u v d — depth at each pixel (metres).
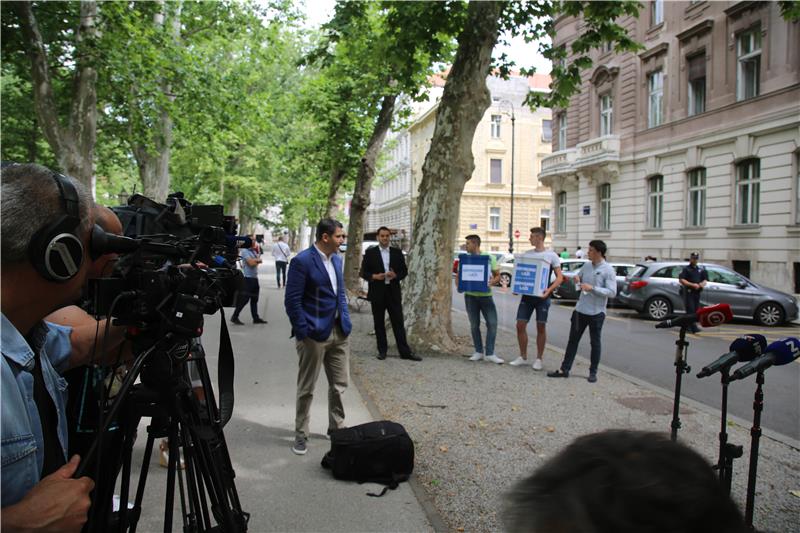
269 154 30.05
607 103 24.50
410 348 8.70
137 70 14.20
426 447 4.54
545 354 8.98
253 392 6.14
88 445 1.87
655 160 20.45
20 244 1.27
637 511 0.67
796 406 6.19
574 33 25.33
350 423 5.16
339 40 12.73
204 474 1.95
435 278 8.88
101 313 1.63
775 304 12.09
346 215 48.59
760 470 4.22
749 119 15.93
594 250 7.05
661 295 13.66
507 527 0.80
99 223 1.76
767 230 15.18
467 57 8.80
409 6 9.98
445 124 8.90
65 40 15.23
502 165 46.34
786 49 14.73
